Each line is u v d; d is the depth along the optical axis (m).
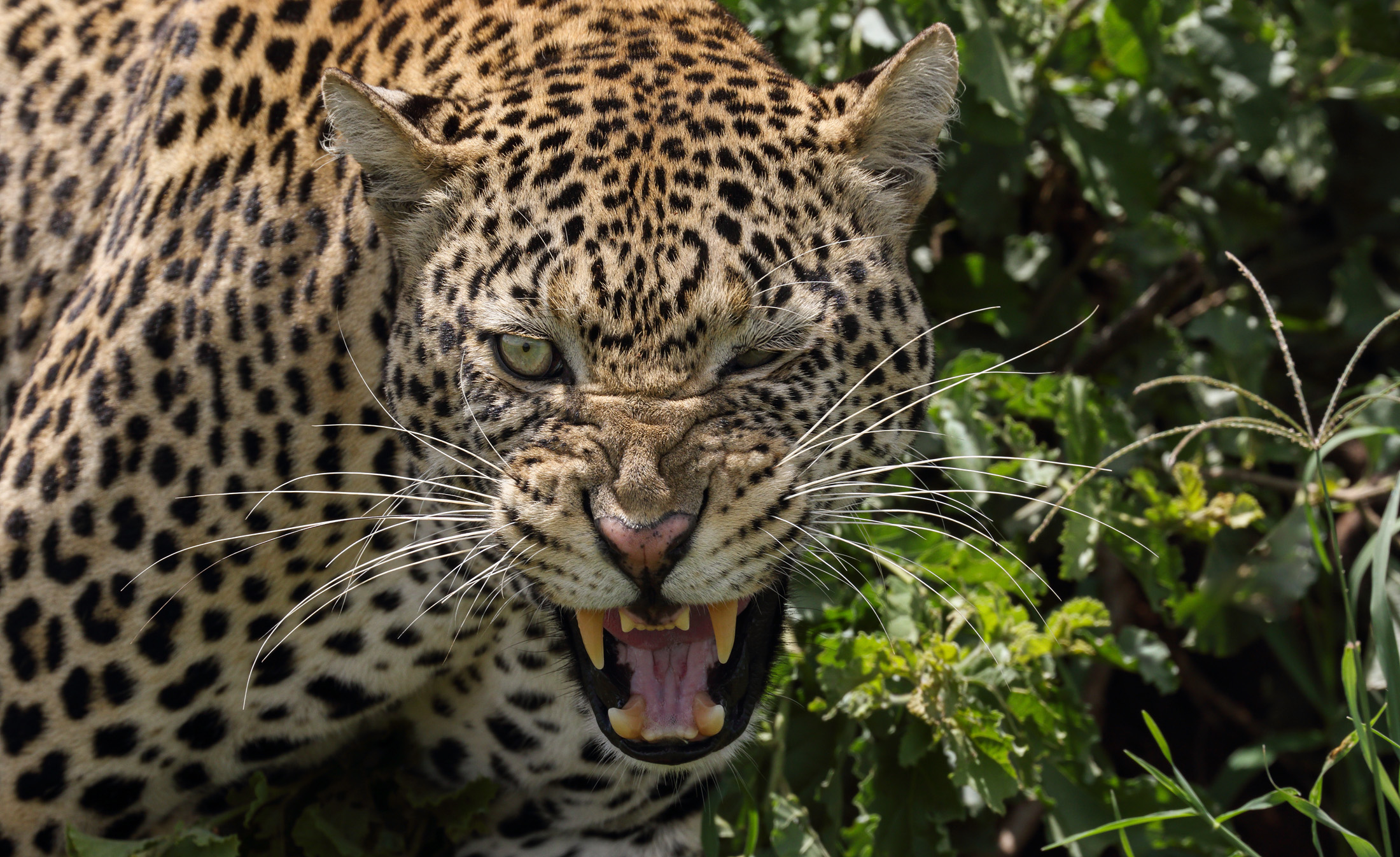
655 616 6.22
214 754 7.00
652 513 5.83
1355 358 7.03
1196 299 11.96
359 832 7.67
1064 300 11.18
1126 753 6.99
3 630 6.46
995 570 8.70
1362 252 11.80
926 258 10.89
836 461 6.46
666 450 5.89
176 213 6.83
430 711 7.70
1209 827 8.28
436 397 6.30
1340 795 10.13
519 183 6.06
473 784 7.71
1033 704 8.23
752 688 6.87
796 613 8.48
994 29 10.16
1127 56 10.56
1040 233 11.84
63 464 6.49
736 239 5.90
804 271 6.06
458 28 7.21
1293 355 11.90
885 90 6.42
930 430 7.71
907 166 6.77
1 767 6.58
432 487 6.59
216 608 6.55
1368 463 10.37
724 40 7.18
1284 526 9.61
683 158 5.98
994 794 7.75
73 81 8.04
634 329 5.87
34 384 7.02
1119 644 9.34
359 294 6.57
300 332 6.54
